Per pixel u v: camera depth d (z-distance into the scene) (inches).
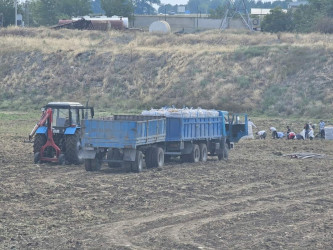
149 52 4303.6
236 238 975.0
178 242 946.1
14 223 1042.1
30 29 5201.8
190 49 4335.6
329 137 2667.3
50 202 1207.6
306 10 5989.2
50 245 920.3
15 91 3991.1
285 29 5782.5
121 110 3688.5
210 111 1963.6
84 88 3988.7
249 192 1366.9
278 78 3823.8
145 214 1125.1
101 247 914.1
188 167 1752.0
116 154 1640.0
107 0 6845.5
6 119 3211.1
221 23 6176.2
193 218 1106.7
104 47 4559.5
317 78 3747.5
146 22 6978.4
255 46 4291.3
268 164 1860.2
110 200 1234.0
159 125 1713.8
